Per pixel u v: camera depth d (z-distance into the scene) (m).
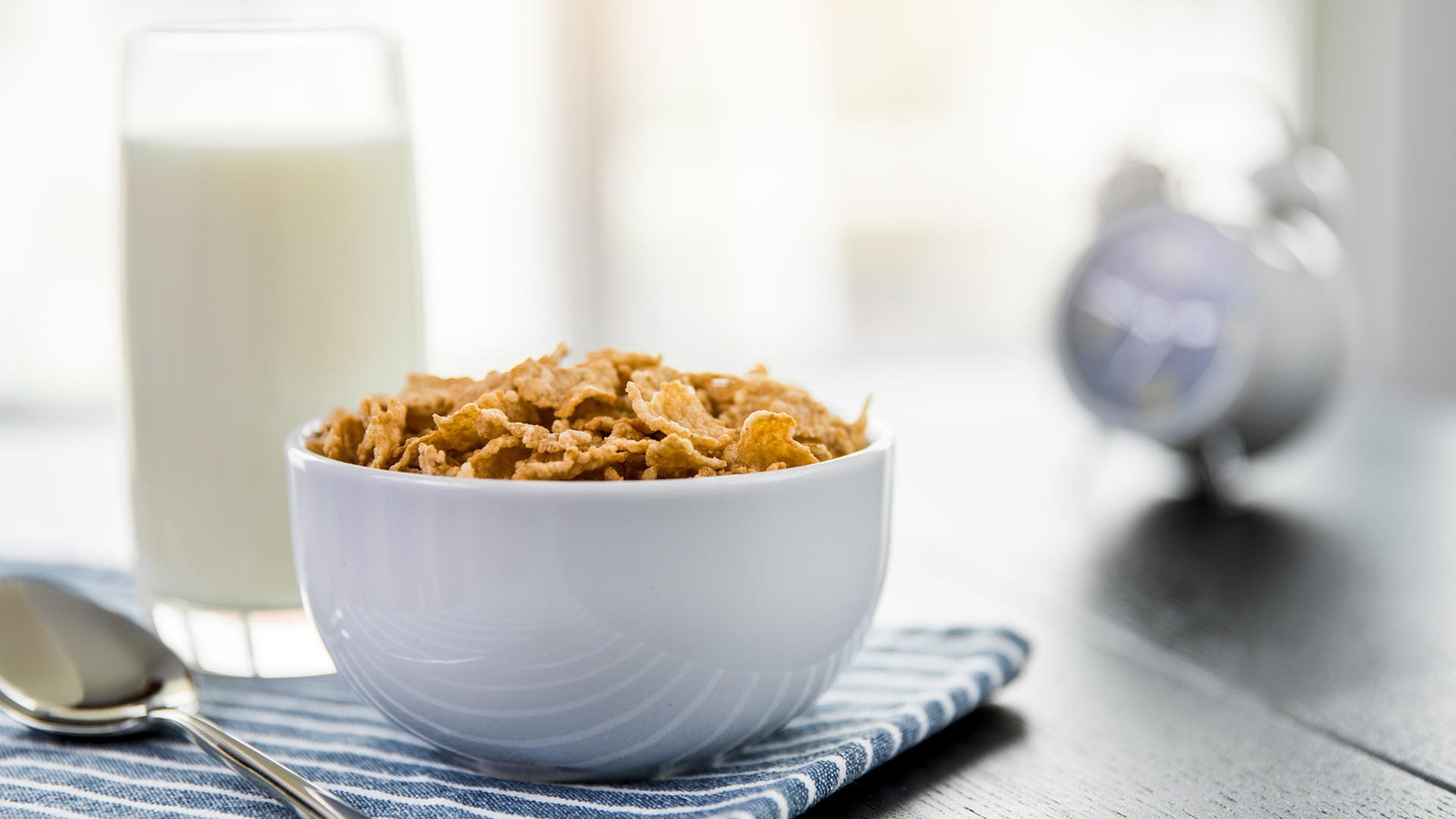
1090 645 0.67
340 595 0.56
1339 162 1.73
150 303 0.64
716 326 1.89
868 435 0.61
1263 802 0.57
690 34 1.79
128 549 0.76
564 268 1.79
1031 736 0.60
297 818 0.56
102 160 1.48
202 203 0.64
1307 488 0.83
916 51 1.89
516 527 0.54
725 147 1.84
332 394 0.65
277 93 0.64
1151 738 0.60
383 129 0.66
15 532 0.78
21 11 1.43
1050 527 0.78
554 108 1.74
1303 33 1.79
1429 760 0.59
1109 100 1.92
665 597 0.55
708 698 0.56
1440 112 1.56
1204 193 0.87
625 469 0.57
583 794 0.56
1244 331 0.80
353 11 1.57
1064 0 1.90
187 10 1.46
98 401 1.53
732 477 0.55
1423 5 1.56
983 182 1.97
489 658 0.55
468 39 1.66
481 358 1.75
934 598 0.70
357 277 0.65
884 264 1.96
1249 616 0.69
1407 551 0.75
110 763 0.59
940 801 0.57
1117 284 0.85
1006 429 0.95
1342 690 0.63
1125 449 0.90
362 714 0.62
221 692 0.63
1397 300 1.62
